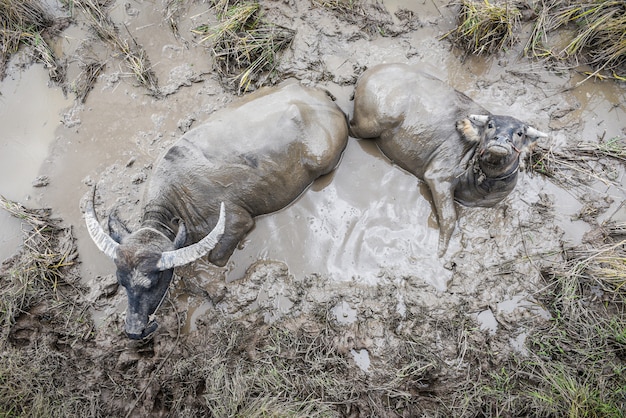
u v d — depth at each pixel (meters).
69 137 7.33
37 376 6.03
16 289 6.38
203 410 5.90
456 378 5.82
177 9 7.91
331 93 7.17
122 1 7.99
